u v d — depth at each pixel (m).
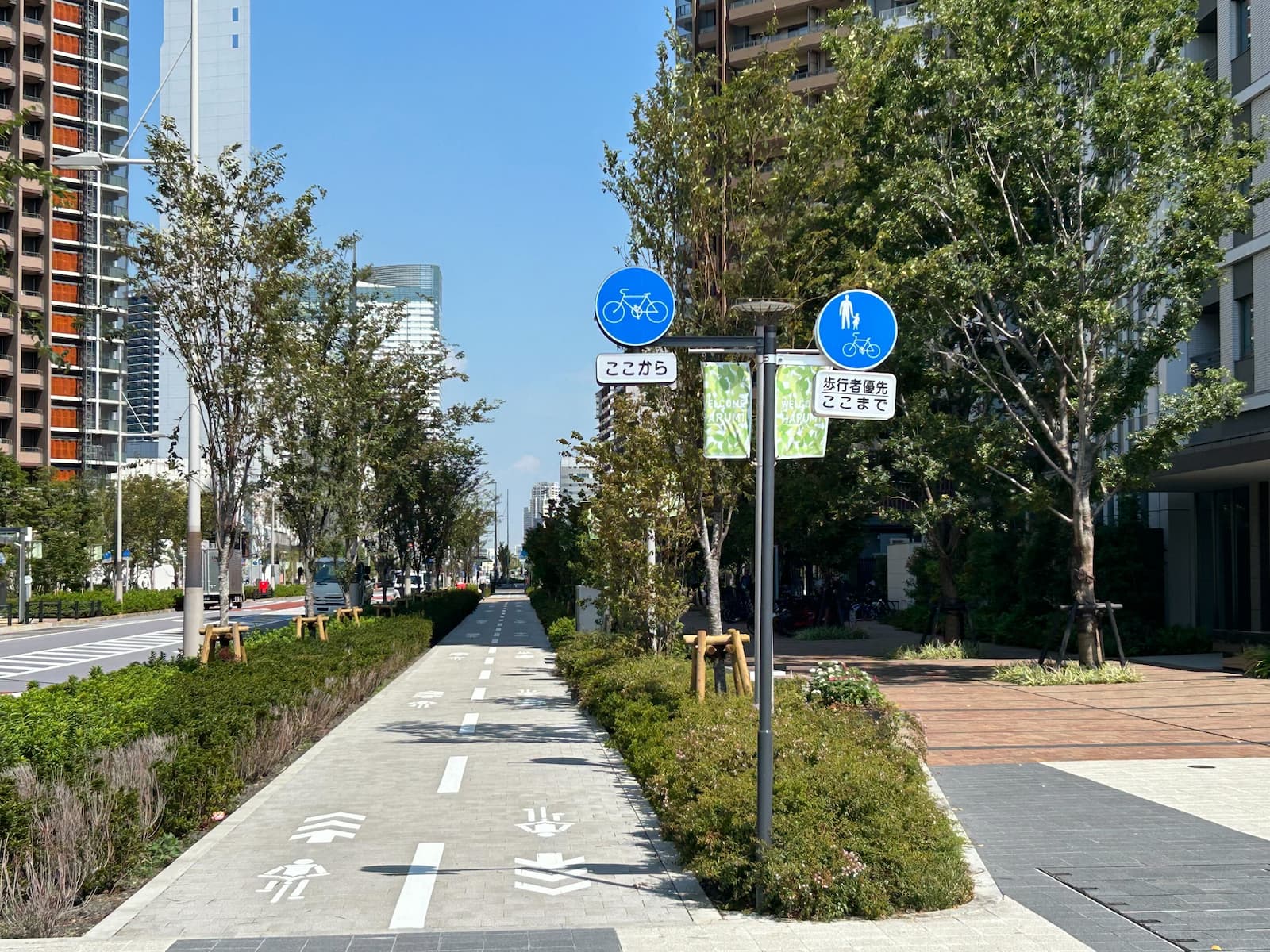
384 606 32.84
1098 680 19.02
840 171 13.84
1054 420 21.17
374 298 24.23
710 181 13.88
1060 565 27.05
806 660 24.61
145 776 8.52
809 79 65.44
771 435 7.10
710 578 13.87
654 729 10.81
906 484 25.80
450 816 9.23
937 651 24.77
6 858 6.62
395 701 17.77
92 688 10.84
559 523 37.12
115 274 81.12
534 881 7.30
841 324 7.14
